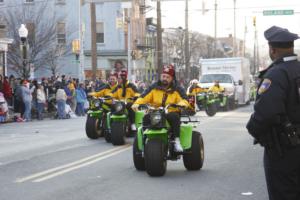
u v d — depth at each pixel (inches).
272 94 197.5
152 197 343.6
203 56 3201.3
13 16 1884.8
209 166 466.9
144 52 2310.5
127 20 1770.4
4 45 1353.3
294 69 202.1
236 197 343.9
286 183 202.2
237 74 1476.4
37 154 552.4
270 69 204.2
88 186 380.5
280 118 198.5
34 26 1856.5
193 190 365.1
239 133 759.1
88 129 687.1
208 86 1307.8
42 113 1127.0
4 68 1374.3
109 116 634.8
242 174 426.6
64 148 600.7
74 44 1416.1
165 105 418.6
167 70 416.5
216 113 1222.9
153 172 410.9
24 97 1054.4
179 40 2800.2
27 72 1524.4
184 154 435.5
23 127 909.8
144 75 2372.0
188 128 423.2
